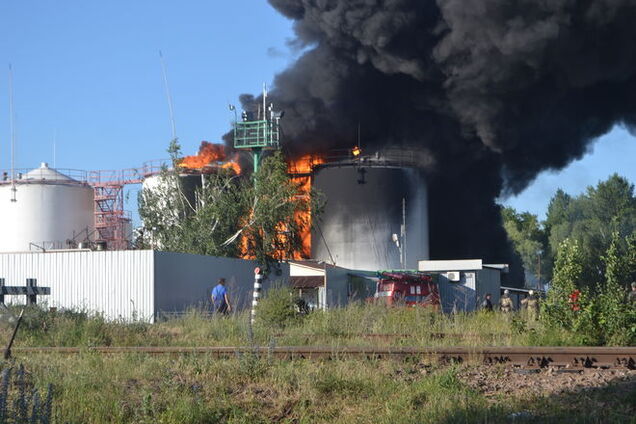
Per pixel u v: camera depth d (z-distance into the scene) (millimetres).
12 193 130250
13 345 37969
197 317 47375
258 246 97812
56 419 21172
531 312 46188
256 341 36844
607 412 21531
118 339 39594
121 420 22266
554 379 26844
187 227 104125
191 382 26125
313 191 108250
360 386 25453
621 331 35188
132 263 68688
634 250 39219
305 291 93500
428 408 22453
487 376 27547
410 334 39188
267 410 23469
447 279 101938
